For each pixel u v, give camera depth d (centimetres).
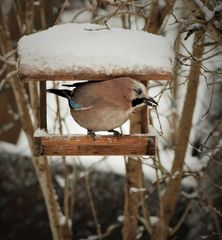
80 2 1639
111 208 1379
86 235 1384
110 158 1405
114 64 794
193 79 993
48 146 816
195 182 1309
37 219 1422
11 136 1512
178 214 1319
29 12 1055
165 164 1273
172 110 1116
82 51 803
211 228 1271
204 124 1308
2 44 1124
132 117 977
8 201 1423
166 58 809
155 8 967
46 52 802
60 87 1212
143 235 1339
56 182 1365
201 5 838
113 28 853
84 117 823
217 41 841
